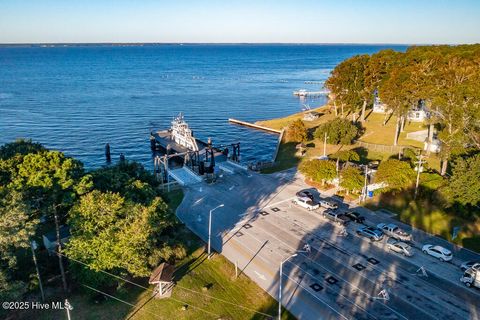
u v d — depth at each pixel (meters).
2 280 31.78
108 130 128.75
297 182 73.25
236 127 136.25
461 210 55.81
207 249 49.25
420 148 87.50
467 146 70.12
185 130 103.38
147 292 39.88
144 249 40.19
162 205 43.00
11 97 182.38
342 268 44.41
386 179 62.22
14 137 116.81
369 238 51.25
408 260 45.88
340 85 107.81
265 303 38.94
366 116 121.50
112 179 45.12
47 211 37.56
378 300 38.56
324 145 87.94
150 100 184.88
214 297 39.72
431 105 75.06
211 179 74.06
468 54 96.31
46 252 45.41
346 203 63.03
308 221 56.97
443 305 37.66
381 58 105.00
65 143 113.75
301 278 42.66
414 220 56.19
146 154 107.06
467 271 40.91
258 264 45.84
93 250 37.78
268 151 108.19
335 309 37.44
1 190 34.56
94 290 38.69
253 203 63.97
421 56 99.06
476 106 60.56
